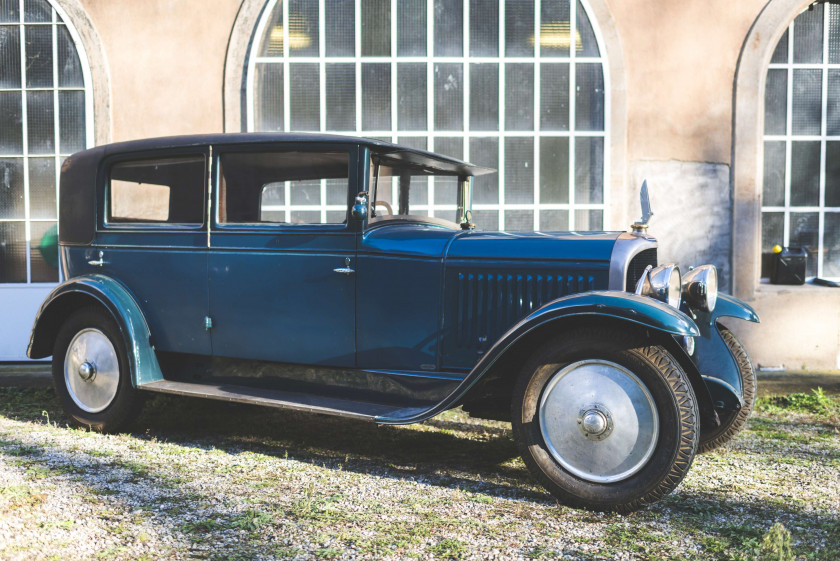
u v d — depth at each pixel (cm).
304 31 567
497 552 227
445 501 281
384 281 333
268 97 568
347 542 234
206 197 367
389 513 264
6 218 575
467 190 421
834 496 293
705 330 344
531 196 570
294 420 437
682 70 552
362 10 566
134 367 372
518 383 285
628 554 228
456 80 569
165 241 378
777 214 579
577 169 569
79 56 564
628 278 318
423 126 570
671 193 555
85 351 396
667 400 259
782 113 576
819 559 226
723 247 555
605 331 273
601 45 556
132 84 562
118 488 289
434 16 567
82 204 405
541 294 315
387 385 337
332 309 342
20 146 573
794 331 547
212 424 422
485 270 321
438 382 325
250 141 353
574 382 276
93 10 562
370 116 571
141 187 387
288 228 349
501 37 566
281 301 352
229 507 268
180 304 375
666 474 259
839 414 453
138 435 391
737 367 343
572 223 568
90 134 566
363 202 327
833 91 575
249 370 370
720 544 236
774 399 493
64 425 411
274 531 243
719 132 552
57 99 569
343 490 294
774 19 541
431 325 327
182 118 562
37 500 270
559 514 268
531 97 568
